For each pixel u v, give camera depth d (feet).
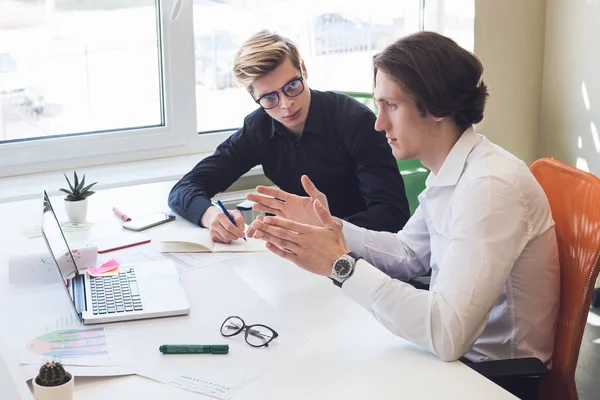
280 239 4.93
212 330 4.87
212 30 10.13
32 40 9.16
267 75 7.04
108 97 9.77
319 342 4.69
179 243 6.47
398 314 4.58
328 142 7.55
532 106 10.88
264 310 5.16
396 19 11.08
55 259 5.73
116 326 4.95
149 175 9.29
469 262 4.57
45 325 4.98
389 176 7.28
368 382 4.19
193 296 5.44
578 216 5.14
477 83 4.91
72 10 9.29
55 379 3.76
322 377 4.25
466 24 10.38
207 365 4.41
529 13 10.51
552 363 5.16
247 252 6.38
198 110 10.39
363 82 11.13
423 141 5.07
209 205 7.03
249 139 7.87
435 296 4.55
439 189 5.20
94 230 6.93
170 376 4.28
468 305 4.47
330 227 4.99
